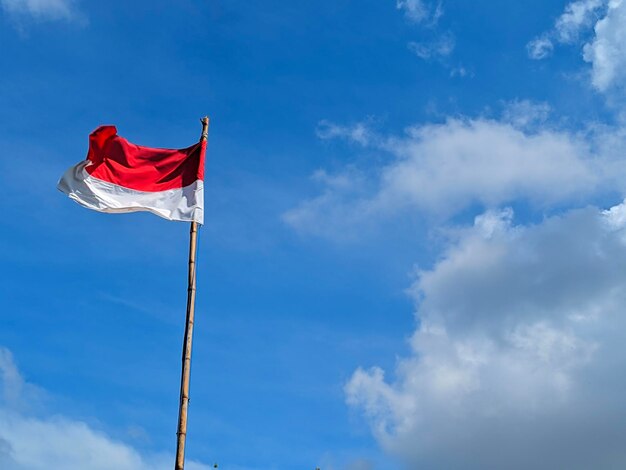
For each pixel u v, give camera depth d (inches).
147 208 1293.1
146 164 1327.5
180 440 1043.3
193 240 1248.2
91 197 1285.7
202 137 1341.0
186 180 1320.1
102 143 1290.6
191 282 1177.4
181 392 1072.8
